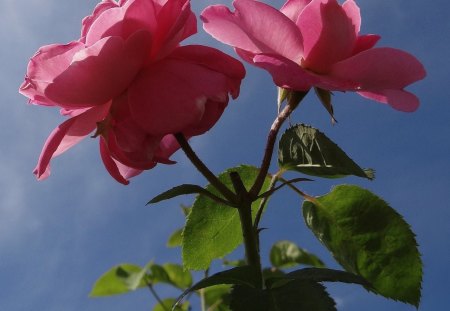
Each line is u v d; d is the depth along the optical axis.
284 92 0.36
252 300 0.32
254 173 0.38
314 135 0.37
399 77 0.35
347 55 0.36
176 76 0.33
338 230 0.39
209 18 0.35
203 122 0.34
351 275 0.32
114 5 0.36
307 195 0.39
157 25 0.34
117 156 0.35
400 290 0.38
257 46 0.35
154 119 0.33
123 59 0.33
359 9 0.36
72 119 0.35
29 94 0.35
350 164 0.36
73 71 0.33
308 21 0.36
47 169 0.36
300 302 0.31
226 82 0.34
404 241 0.38
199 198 0.38
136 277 0.72
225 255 0.40
